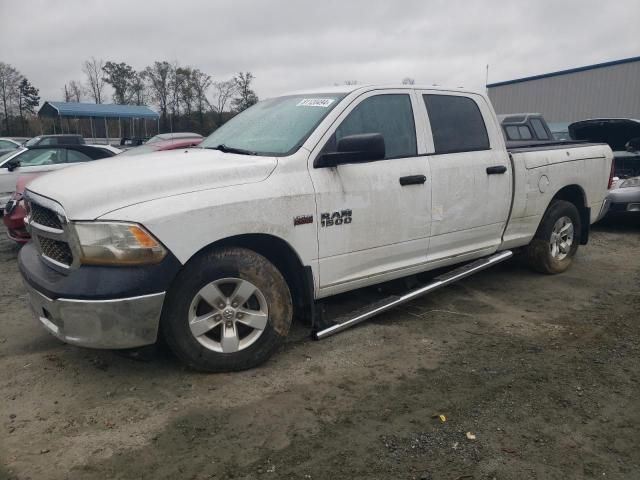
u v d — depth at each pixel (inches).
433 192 178.2
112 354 154.1
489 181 196.5
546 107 1163.3
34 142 735.7
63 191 131.3
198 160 150.2
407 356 156.7
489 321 185.3
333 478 103.5
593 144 255.3
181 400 130.2
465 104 197.0
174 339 135.3
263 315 144.4
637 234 341.4
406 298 180.2
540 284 228.7
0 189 392.8
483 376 144.8
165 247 126.6
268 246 152.6
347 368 148.6
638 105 1010.7
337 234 156.3
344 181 156.6
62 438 114.9
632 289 223.0
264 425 120.5
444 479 103.5
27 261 145.3
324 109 163.8
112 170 142.7
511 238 215.8
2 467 105.4
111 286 122.6
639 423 123.4
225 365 141.9
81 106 1498.5
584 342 167.9
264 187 141.9
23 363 149.7
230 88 1945.1
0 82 2130.9
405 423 122.0
